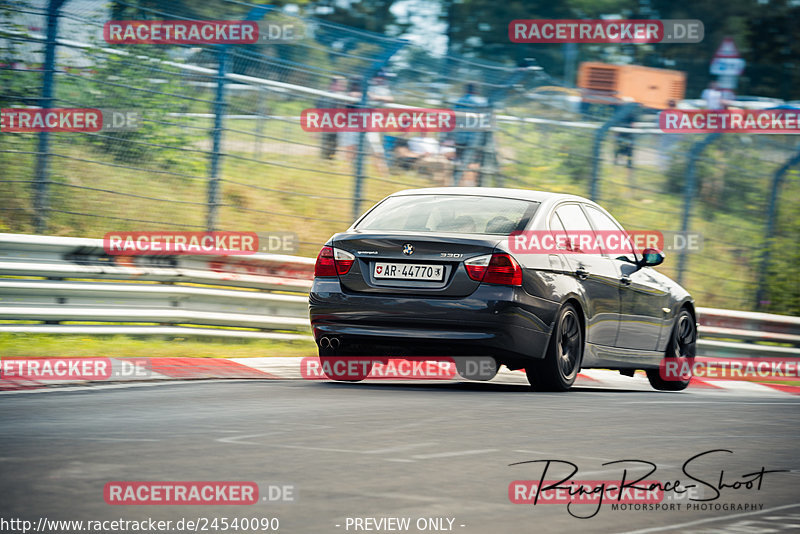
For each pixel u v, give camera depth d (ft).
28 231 139.44
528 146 166.09
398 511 44.09
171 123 143.64
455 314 90.63
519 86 161.27
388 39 149.89
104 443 58.34
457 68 156.46
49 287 116.78
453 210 98.12
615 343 106.22
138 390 85.51
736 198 193.06
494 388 100.83
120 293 122.72
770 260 195.00
